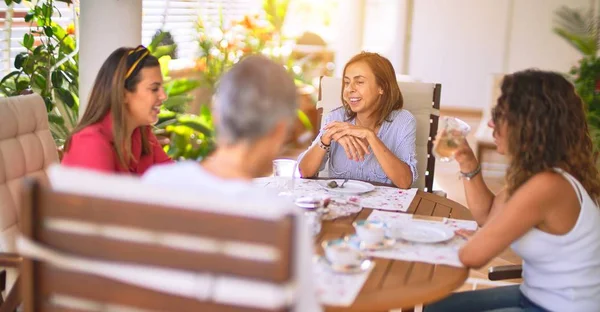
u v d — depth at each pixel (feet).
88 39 10.72
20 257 6.05
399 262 5.60
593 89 15.42
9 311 5.88
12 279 6.72
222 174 4.48
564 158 5.84
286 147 21.07
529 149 5.82
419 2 28.94
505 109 5.97
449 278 5.30
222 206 3.84
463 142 6.66
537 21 27.50
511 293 6.85
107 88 6.82
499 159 20.62
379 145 8.43
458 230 6.50
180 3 17.99
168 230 3.92
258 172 4.68
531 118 5.79
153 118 7.15
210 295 3.92
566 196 5.68
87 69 10.80
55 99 11.86
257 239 3.77
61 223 4.13
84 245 4.10
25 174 7.20
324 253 5.74
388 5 29.04
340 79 10.70
